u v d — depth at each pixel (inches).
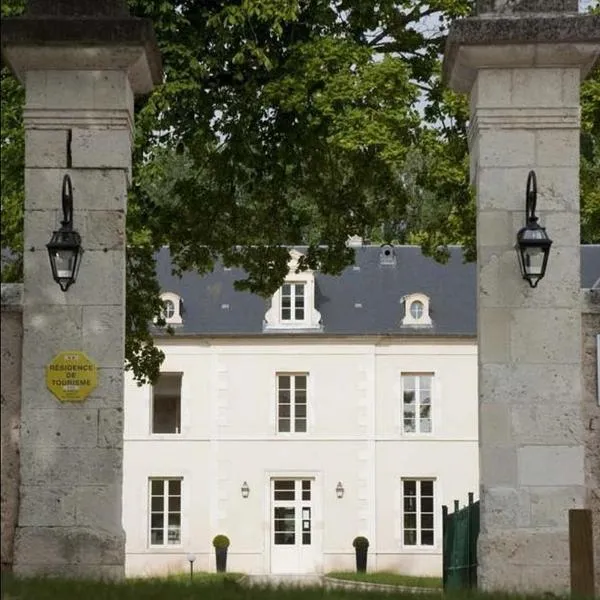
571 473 888.3
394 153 1280.8
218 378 2810.0
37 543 883.4
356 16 1326.3
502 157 903.1
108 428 891.4
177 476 2785.4
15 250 1286.9
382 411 2807.6
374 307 2854.3
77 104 907.4
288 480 2795.3
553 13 908.6
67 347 896.3
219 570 2731.3
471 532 984.9
